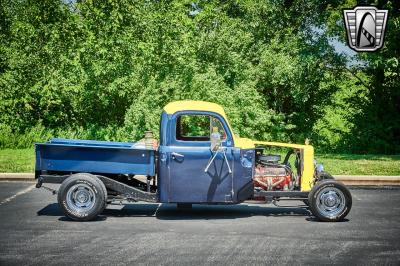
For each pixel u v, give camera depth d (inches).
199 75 649.6
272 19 876.6
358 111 888.9
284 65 762.2
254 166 333.1
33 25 793.6
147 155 323.3
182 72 657.0
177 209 369.7
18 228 302.8
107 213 351.9
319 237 286.2
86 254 249.1
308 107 845.8
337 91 889.5
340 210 326.6
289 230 303.4
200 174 324.8
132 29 725.9
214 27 786.2
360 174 498.3
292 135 836.0
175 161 323.0
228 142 327.9
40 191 426.6
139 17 730.2
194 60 659.4
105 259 240.8
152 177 350.0
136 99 652.7
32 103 760.3
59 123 765.3
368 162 583.5
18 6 842.2
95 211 319.6
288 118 842.8
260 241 276.4
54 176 325.1
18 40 773.9
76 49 704.4
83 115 737.0
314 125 884.6
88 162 322.7
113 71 678.5
